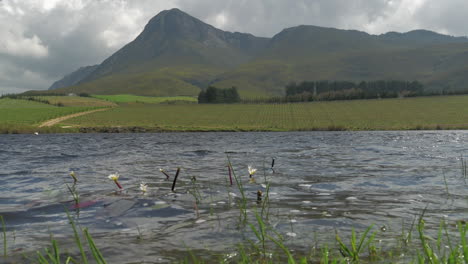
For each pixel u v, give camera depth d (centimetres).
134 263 301
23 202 579
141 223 439
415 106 10988
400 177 818
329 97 15638
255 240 366
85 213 496
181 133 5834
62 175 927
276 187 702
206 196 610
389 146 2031
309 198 590
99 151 1898
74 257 320
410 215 461
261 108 12331
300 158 1352
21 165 1198
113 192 653
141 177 867
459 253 287
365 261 295
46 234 398
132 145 2505
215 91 19875
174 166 1123
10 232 408
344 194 625
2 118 8338
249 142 2727
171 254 326
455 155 1362
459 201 543
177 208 517
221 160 1312
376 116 8894
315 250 330
